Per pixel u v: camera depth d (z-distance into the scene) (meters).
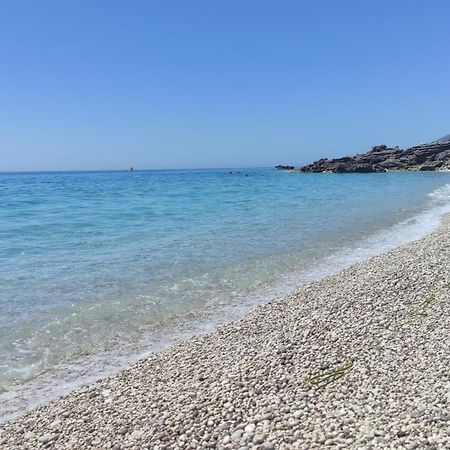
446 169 114.38
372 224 28.16
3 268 17.53
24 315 12.76
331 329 10.42
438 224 27.56
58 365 10.17
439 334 9.27
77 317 12.69
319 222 29.22
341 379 8.06
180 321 12.53
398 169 122.69
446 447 5.45
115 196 55.00
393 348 8.95
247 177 125.81
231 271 17.28
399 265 15.60
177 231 26.09
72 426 7.75
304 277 16.53
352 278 14.93
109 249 21.05
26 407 8.59
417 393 7.02
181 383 8.84
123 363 10.23
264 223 28.98
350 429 6.32
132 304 13.73
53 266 17.86
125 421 7.65
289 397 7.69
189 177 138.12
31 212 36.31
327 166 136.12
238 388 8.25
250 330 11.23
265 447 6.24
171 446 6.72
